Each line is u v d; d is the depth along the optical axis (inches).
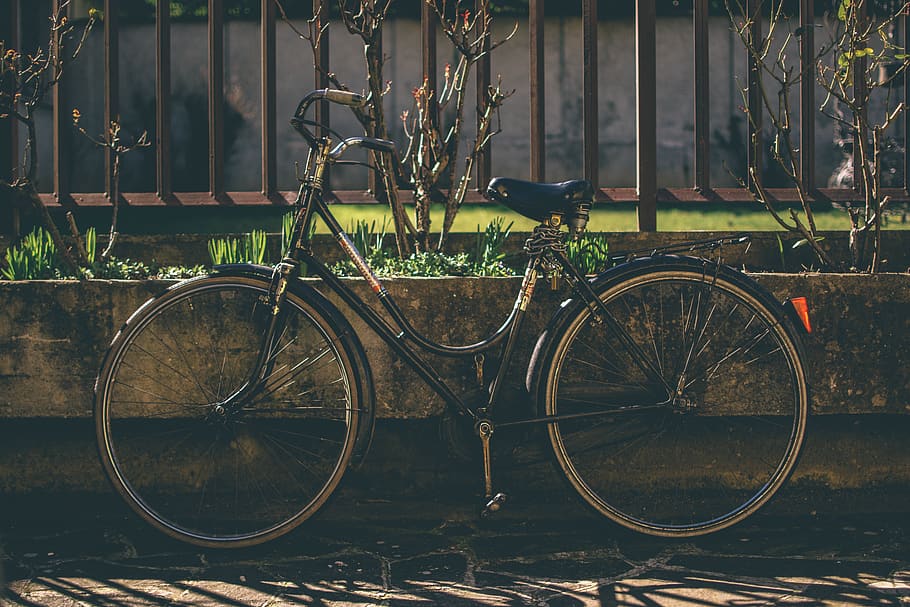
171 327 141.9
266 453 146.1
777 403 142.7
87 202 187.6
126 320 142.4
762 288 135.2
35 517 141.1
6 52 171.9
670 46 455.8
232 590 113.0
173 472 145.7
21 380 142.3
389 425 146.5
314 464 146.6
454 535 134.1
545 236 132.9
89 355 142.5
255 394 132.3
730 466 146.1
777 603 108.0
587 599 109.9
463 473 146.2
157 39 186.2
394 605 108.4
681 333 142.9
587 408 136.2
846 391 143.7
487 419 131.1
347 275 160.1
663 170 458.9
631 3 448.1
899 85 279.7
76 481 146.3
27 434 146.1
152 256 182.4
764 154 441.4
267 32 184.9
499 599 110.2
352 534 134.3
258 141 455.8
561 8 445.1
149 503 145.2
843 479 146.6
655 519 141.0
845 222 281.0
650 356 142.1
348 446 130.7
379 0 163.6
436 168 172.6
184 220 277.0
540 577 117.5
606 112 454.0
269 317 131.8
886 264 181.6
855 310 143.7
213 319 141.9
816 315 143.6
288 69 439.2
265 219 277.4
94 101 450.3
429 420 146.2
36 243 161.6
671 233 180.2
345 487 146.9
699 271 134.6
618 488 145.4
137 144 185.3
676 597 110.3
